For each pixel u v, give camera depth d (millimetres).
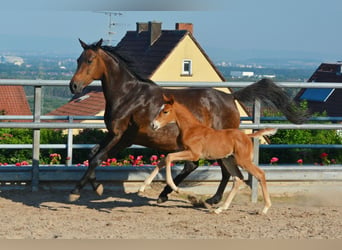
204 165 14211
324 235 9242
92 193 12477
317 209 11648
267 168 12961
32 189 12203
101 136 15211
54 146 12531
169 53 43062
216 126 11492
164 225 9805
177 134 11234
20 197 11859
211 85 12305
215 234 9180
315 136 16578
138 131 11156
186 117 10461
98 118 12484
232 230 9492
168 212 10945
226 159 11031
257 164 12820
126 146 11398
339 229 9719
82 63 10945
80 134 15469
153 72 42750
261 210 11273
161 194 11523
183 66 43500
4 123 11766
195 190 12992
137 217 10438
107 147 11047
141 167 12641
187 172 11531
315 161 16172
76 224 9695
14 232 8984
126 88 11133
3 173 12047
